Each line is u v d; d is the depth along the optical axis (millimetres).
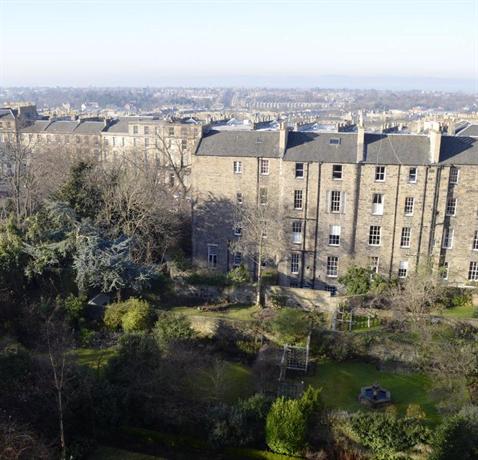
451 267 58406
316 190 58594
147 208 56406
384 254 58844
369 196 57781
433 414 34281
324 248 59906
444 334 42781
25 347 38281
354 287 53438
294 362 40125
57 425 31125
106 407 32031
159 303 49531
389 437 30422
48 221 50562
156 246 57812
